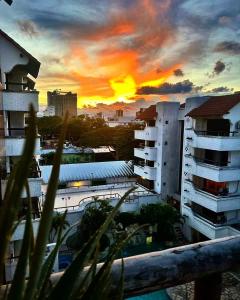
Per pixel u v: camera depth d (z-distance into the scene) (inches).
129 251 713.6
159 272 44.7
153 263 45.2
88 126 2181.3
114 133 1791.3
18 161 19.9
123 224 745.6
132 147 1312.7
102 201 682.8
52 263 28.9
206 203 709.9
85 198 877.2
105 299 27.2
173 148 915.4
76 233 626.2
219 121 724.0
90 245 25.7
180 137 919.0
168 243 757.3
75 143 1950.1
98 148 1689.2
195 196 747.4
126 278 43.0
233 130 669.9
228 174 671.1
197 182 768.3
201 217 740.0
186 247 49.4
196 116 725.3
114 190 1022.4
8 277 191.0
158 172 920.9
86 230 622.5
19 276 21.5
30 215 23.5
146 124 994.7
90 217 631.2
